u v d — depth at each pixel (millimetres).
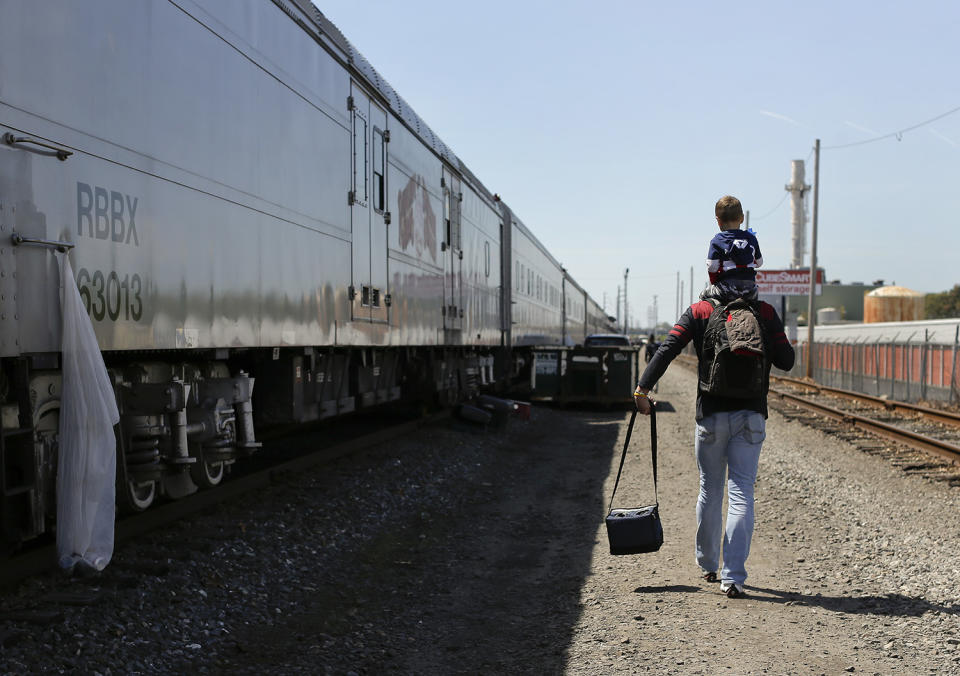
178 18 5668
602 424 17109
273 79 7242
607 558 6258
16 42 4141
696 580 5562
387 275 10727
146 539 5883
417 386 14172
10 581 4637
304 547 6359
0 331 3984
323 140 8461
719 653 4219
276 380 8117
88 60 4695
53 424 4750
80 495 4406
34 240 4188
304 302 7906
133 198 5109
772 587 5383
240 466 9297
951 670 3969
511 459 11914
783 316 55281
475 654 4324
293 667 4113
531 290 25484
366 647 4422
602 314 65062
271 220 7168
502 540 6973
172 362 6137
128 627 4324
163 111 5465
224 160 6309
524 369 25203
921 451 12352
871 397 21625
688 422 17547
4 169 4043
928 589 5324
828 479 10000
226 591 5152
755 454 5113
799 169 60844
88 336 4477
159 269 5387
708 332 5031
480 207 17578
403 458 10781
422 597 5340
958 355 20406
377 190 10383
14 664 3697
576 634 4570
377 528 7297
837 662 4086
